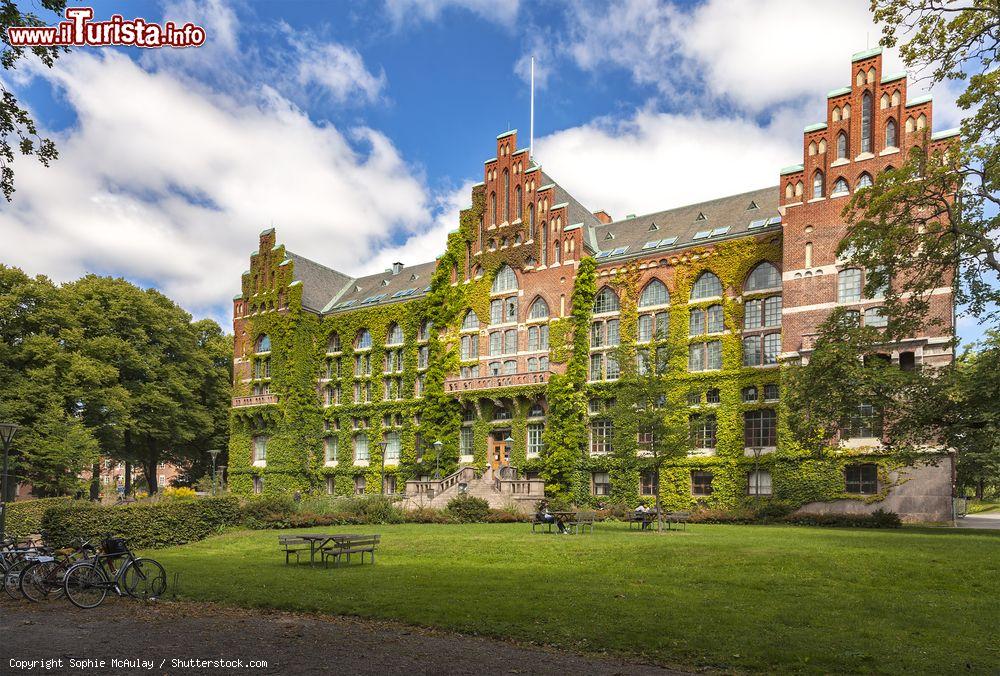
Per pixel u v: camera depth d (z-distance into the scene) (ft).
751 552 76.64
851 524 125.90
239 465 230.68
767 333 157.28
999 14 75.25
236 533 113.91
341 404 222.89
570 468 170.30
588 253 189.16
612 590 57.98
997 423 86.53
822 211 147.64
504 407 186.09
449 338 201.36
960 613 49.62
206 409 242.37
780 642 41.52
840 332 97.09
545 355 184.44
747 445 156.04
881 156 142.92
